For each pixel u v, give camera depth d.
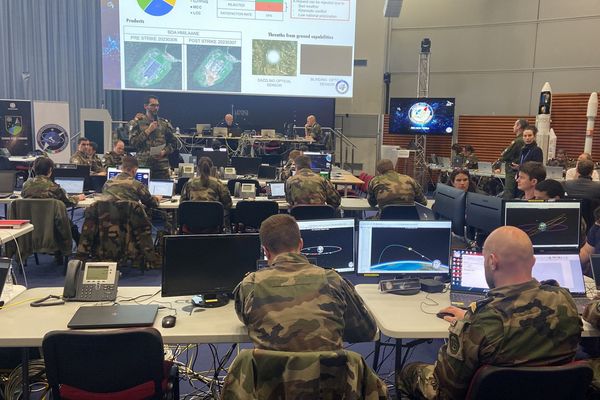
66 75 11.15
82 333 1.74
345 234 2.73
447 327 2.20
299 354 1.58
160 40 9.58
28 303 2.42
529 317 1.71
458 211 3.10
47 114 9.86
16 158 8.97
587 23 9.38
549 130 8.31
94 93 11.36
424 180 10.50
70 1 11.00
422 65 11.06
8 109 9.52
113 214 4.41
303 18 9.77
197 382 2.96
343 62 9.94
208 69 9.69
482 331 1.72
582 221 3.06
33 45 10.89
